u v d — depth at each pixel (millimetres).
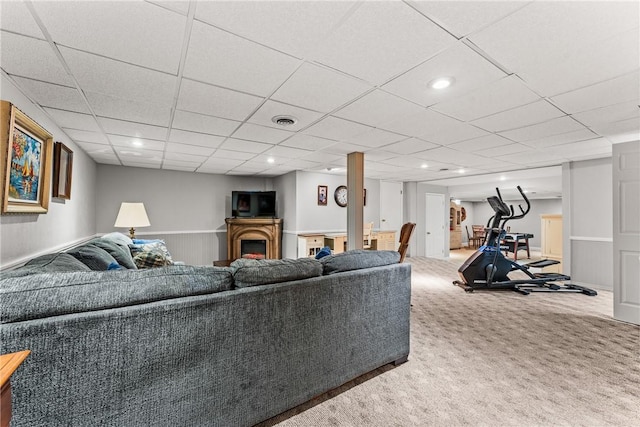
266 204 6738
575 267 5102
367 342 2092
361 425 1650
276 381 1649
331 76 2008
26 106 2324
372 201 7559
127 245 3564
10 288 1097
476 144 3854
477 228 12867
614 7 1321
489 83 2102
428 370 2244
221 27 1471
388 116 2787
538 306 3910
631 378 2143
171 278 1396
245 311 1532
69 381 1115
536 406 1821
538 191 9297
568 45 1633
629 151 3279
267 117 2834
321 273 1931
